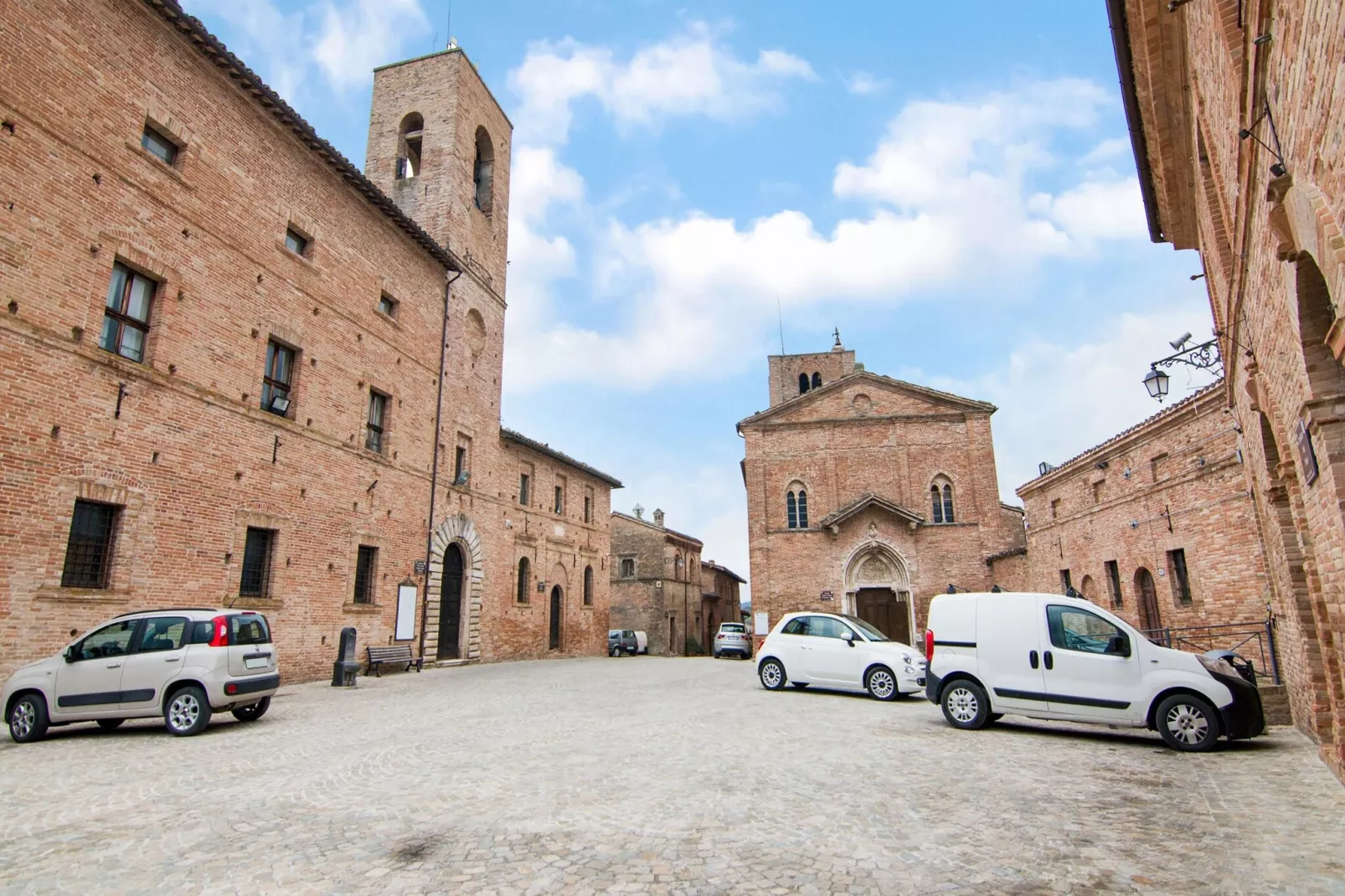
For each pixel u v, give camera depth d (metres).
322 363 19.81
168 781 7.41
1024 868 4.91
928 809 6.40
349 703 14.04
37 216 12.49
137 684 10.29
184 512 15.10
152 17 14.94
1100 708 10.06
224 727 11.03
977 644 11.24
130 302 14.51
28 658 11.92
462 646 26.58
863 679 15.59
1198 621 17.80
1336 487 5.61
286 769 8.00
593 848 5.32
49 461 12.45
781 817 6.12
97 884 4.62
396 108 29.62
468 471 27.69
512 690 16.86
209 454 15.81
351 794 6.90
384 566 22.09
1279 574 11.16
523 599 32.12
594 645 38.78
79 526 13.17
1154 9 7.74
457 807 6.43
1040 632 10.80
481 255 29.86
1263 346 7.62
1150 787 7.23
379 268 22.73
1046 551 27.55
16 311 12.07
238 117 17.25
